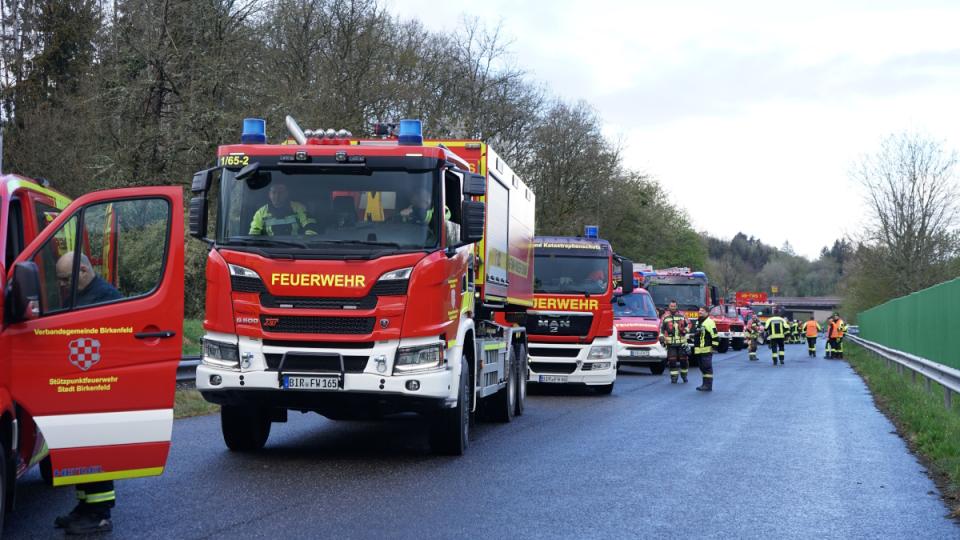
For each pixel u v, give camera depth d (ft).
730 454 36.88
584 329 65.21
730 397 65.77
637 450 37.58
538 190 194.70
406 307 31.63
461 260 34.76
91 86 97.66
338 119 118.11
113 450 20.97
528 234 54.80
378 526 23.09
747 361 133.49
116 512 24.25
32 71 103.30
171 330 21.42
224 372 31.89
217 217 33.04
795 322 262.47
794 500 27.76
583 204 197.77
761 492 28.91
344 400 31.78
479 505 25.96
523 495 27.55
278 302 31.63
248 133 34.40
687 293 135.85
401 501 26.27
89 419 20.75
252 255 31.89
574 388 74.38
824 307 547.49
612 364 65.57
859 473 32.76
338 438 40.16
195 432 40.22
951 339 60.59
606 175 199.31
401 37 150.71
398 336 31.53
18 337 20.22
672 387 76.69
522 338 53.01
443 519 24.06
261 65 106.73
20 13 105.29
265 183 32.86
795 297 650.43
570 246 66.54
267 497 26.48
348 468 31.86
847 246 217.97
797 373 99.86
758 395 67.92
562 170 196.34
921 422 44.09
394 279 31.63
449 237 33.73
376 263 31.63
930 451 36.94
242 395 32.04
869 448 39.19
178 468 31.09
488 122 160.56
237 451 35.24
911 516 25.67
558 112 196.85
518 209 50.67
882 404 60.70
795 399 64.49
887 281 207.10
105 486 21.98
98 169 91.35
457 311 34.01
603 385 67.67
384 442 38.99
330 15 123.65
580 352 64.90
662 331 83.66
